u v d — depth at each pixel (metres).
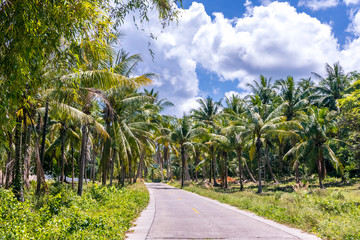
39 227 7.49
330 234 8.14
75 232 7.51
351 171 37.34
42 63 5.61
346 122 22.86
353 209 11.61
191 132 44.34
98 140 31.67
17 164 12.42
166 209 15.08
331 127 34.78
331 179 37.38
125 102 22.41
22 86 5.41
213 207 16.30
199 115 55.59
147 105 33.53
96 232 7.55
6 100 5.14
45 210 10.77
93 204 14.04
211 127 50.25
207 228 9.57
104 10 5.61
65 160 35.12
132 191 22.20
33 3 4.56
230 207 16.41
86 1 5.12
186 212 13.89
